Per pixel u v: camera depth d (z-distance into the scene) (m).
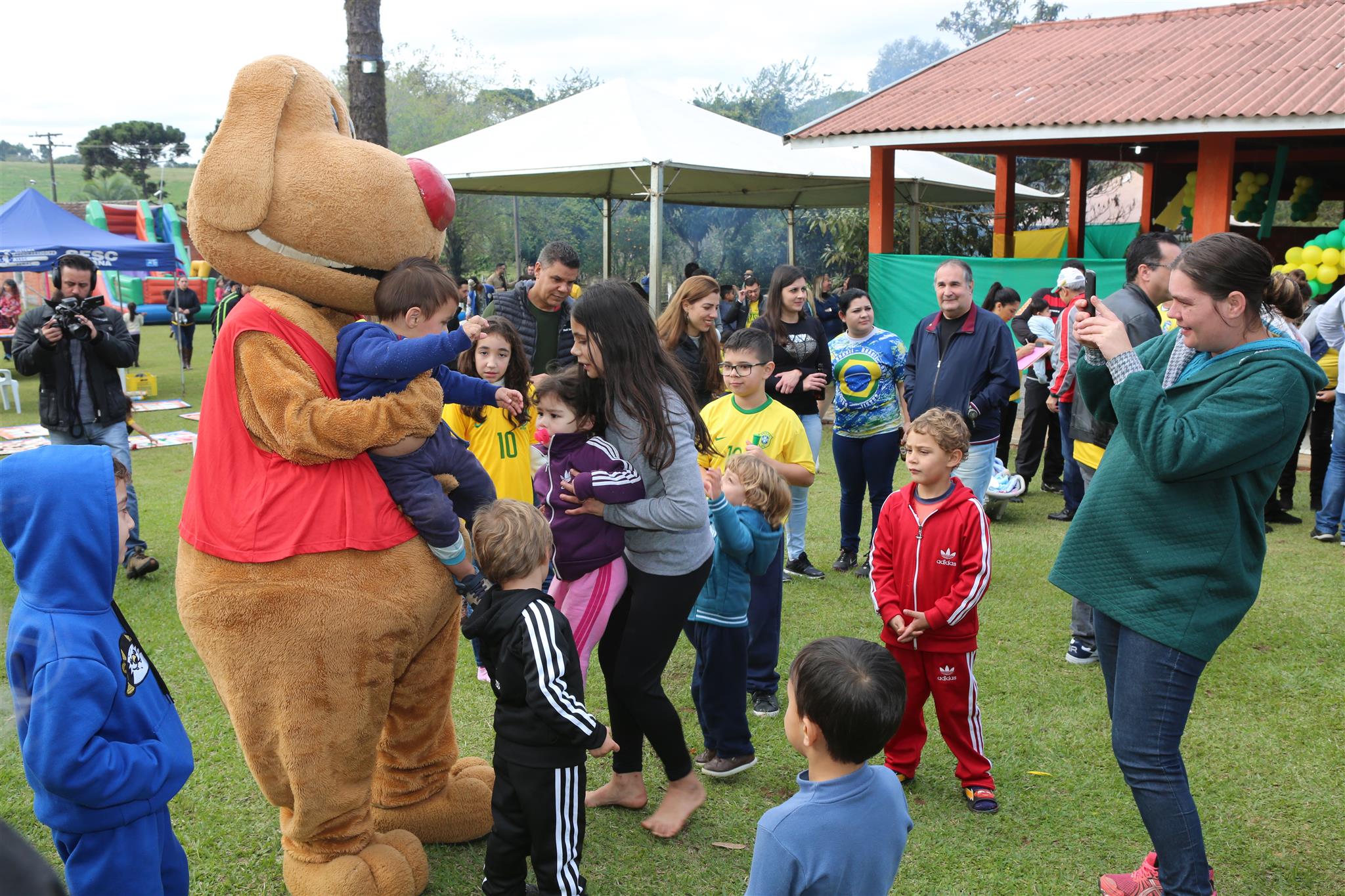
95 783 2.08
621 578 3.13
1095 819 3.32
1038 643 4.82
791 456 4.88
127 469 2.50
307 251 2.57
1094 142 14.12
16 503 2.14
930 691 3.44
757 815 3.38
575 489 2.95
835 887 2.07
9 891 0.90
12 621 2.15
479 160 11.68
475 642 4.04
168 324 27.58
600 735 2.62
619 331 2.94
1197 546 2.63
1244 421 2.48
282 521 2.49
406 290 2.55
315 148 2.60
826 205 17.61
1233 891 2.95
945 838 3.21
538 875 2.75
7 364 17.61
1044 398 8.02
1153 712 2.67
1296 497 7.65
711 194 15.94
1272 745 3.78
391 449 2.58
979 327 5.54
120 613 2.31
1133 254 4.15
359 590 2.54
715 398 5.54
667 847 3.18
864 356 5.75
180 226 28.17
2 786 3.53
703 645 3.52
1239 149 14.84
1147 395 2.57
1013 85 11.49
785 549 5.87
